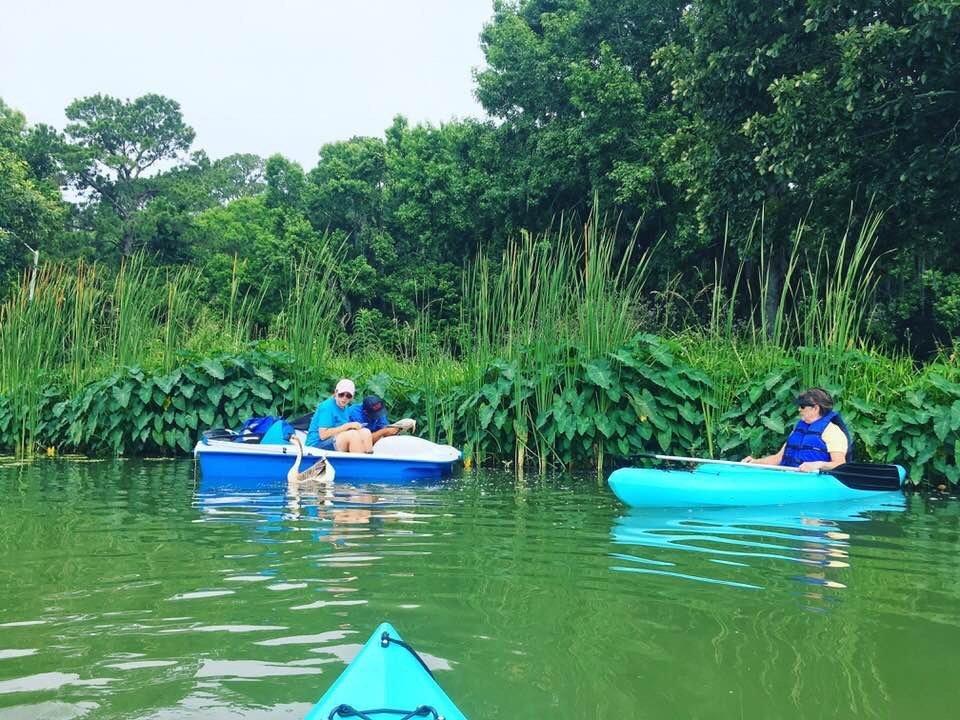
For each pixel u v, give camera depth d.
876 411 8.02
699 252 18.59
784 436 8.39
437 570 4.20
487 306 10.17
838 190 12.98
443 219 24.69
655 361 9.18
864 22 11.69
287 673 2.80
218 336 11.07
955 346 8.74
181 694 2.62
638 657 2.98
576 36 22.12
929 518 5.85
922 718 2.50
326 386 10.50
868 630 3.28
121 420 10.10
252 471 8.24
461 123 25.56
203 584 3.90
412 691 2.45
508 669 2.87
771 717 2.50
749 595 3.76
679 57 14.05
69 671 2.81
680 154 15.34
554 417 9.12
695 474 6.60
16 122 36.75
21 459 9.77
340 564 4.32
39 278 11.41
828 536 5.16
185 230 39.03
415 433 10.15
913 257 14.46
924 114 11.59
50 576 4.05
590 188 20.97
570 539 5.02
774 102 11.90
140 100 48.09
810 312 8.77
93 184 46.06
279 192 36.09
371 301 27.38
